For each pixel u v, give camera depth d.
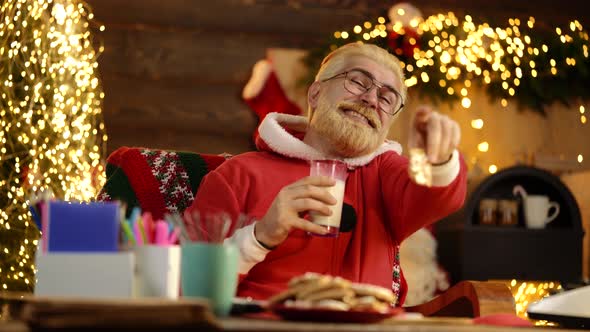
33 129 2.90
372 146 1.92
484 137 4.07
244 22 4.23
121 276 1.13
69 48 3.08
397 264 1.93
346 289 1.15
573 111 4.18
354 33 4.03
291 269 1.82
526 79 4.11
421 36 3.98
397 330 1.00
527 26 4.34
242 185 1.93
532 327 1.30
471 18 4.29
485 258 3.40
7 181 2.88
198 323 0.94
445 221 3.54
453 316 1.64
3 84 2.87
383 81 1.94
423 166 1.44
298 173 1.96
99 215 1.15
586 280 3.41
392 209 1.89
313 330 0.97
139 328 0.92
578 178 4.02
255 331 0.96
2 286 2.82
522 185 3.59
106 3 4.12
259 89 4.04
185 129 4.12
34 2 2.97
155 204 2.00
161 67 4.14
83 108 3.15
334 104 1.92
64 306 0.91
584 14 4.40
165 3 4.18
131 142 4.05
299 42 4.25
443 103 4.04
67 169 2.99
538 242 3.45
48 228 1.15
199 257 1.17
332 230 1.63
